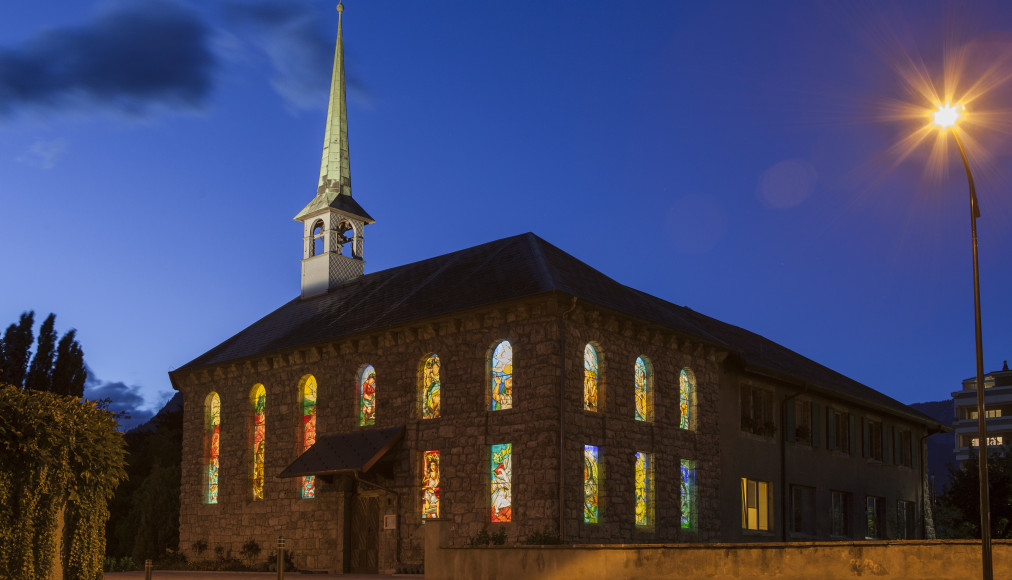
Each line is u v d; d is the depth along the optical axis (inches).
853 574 655.1
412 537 1103.0
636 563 743.1
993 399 3986.2
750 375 1325.0
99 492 608.7
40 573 563.2
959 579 620.7
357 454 1128.8
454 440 1088.8
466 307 1089.4
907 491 1706.4
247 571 1261.1
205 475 1433.3
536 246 1197.7
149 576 804.6
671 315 1249.4
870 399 1611.7
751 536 1266.0
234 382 1408.7
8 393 575.5
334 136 1596.9
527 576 799.1
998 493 1419.8
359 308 1330.0
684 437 1176.8
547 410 1008.2
